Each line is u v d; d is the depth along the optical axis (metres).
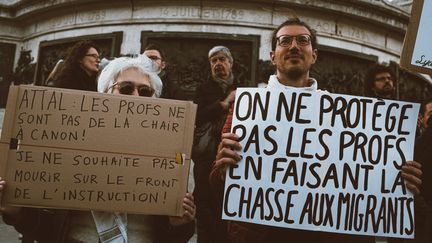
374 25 12.03
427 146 2.88
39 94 2.29
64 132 2.26
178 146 2.31
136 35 10.73
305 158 2.50
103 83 2.56
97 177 2.23
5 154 2.21
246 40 10.36
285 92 2.57
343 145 2.53
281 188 2.47
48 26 12.77
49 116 2.27
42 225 2.32
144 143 2.29
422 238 3.80
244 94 2.60
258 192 2.47
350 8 11.26
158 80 2.61
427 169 2.85
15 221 2.24
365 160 2.52
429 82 14.00
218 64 4.62
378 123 2.56
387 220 2.47
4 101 13.91
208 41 10.48
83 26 11.55
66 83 3.96
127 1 10.86
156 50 5.33
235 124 2.57
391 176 2.52
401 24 12.36
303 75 2.73
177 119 2.33
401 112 2.58
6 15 14.04
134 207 2.22
